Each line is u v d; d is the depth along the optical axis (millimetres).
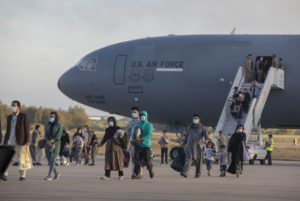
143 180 27297
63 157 44656
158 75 57688
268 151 51750
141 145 28250
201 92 56125
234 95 48531
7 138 25594
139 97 58750
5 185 22984
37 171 34156
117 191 20812
